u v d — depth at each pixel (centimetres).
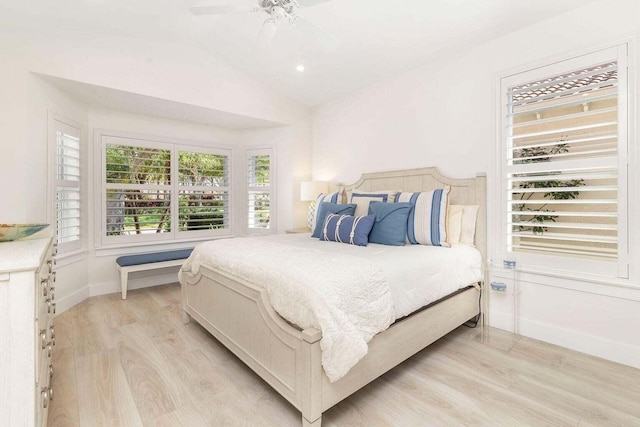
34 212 273
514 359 217
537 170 247
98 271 367
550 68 239
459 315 248
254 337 184
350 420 157
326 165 446
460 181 291
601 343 217
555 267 239
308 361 141
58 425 151
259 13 286
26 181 264
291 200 454
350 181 412
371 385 187
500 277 267
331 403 150
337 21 277
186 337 253
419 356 222
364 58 328
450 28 265
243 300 194
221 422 156
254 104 406
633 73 204
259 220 479
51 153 292
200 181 453
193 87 354
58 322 282
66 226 321
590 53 220
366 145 388
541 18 240
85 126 348
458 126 297
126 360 215
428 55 307
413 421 156
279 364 163
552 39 238
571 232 248
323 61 346
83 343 241
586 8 222
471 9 241
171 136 421
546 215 248
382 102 368
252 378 195
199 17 297
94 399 172
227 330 214
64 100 312
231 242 263
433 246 258
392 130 357
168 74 336
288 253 205
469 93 288
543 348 232
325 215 313
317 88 410
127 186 386
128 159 387
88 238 357
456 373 199
